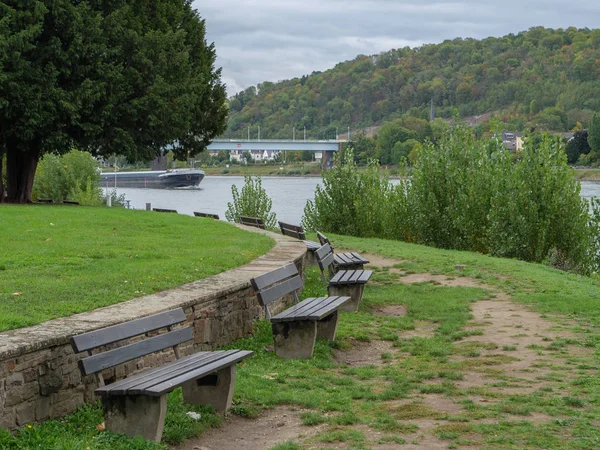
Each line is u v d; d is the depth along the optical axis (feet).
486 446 18.47
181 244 50.08
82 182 165.78
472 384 25.41
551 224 74.69
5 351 18.66
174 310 23.34
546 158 75.87
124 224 63.10
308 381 25.49
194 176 364.79
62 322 23.17
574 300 43.52
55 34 86.07
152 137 94.53
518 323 37.09
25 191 94.79
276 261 42.70
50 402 20.29
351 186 97.25
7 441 17.44
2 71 80.48
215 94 115.14
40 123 83.35
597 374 26.53
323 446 18.76
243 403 22.63
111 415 19.02
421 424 20.58
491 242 75.82
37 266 36.99
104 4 90.94
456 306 41.88
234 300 31.60
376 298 44.62
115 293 28.86
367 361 29.89
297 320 28.68
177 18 104.68
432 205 83.82
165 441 19.19
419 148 88.28
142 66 90.33
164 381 19.25
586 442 18.71
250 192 109.19
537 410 21.84
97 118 86.84
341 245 76.69
